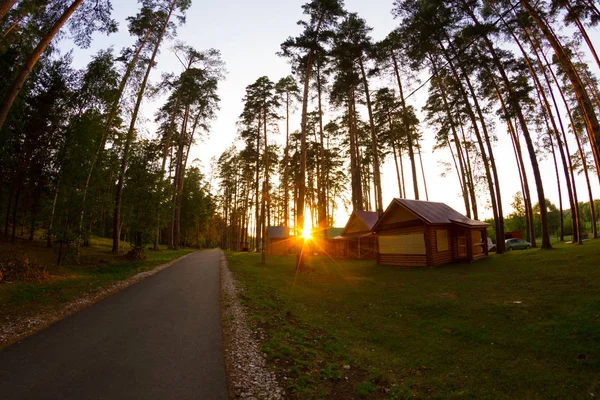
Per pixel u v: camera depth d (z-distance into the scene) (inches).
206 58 1218.6
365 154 1486.2
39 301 352.2
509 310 337.1
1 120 368.8
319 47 809.5
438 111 1120.8
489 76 794.2
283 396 168.7
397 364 239.8
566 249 664.4
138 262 762.2
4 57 586.6
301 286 560.7
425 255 733.3
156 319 304.0
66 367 191.8
